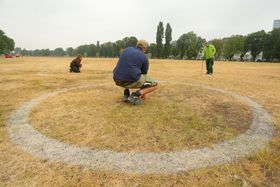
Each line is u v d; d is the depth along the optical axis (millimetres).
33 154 3303
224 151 3475
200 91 7766
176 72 15000
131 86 5496
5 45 86875
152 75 12789
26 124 4469
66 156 3264
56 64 24609
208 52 13305
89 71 15250
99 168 2977
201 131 4199
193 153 3402
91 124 4461
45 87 8398
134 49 5398
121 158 3230
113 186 2631
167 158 3248
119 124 4453
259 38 77000
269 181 2770
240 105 6070
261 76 13648
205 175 2857
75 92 7457
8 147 3506
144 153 3379
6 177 2756
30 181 2688
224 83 9820
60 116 4934
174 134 4043
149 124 4465
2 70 15742
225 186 2654
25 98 6555
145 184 2674
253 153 3412
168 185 2664
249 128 4445
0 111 5262
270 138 3988
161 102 6137
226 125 4559
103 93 7289
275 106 6059
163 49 88250
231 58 85125
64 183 2660
